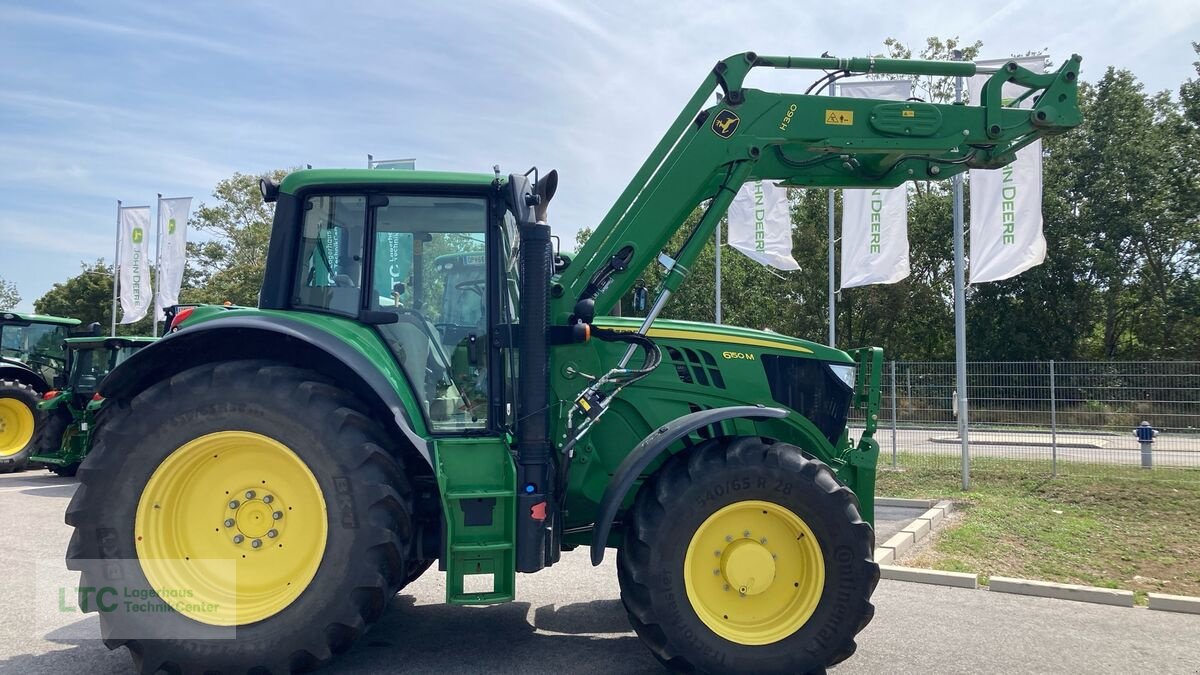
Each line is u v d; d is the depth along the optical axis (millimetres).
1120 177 25516
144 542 3295
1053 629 4348
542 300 3584
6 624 4258
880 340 28391
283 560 3398
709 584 3592
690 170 4227
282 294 3781
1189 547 6270
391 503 3330
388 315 3766
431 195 3836
